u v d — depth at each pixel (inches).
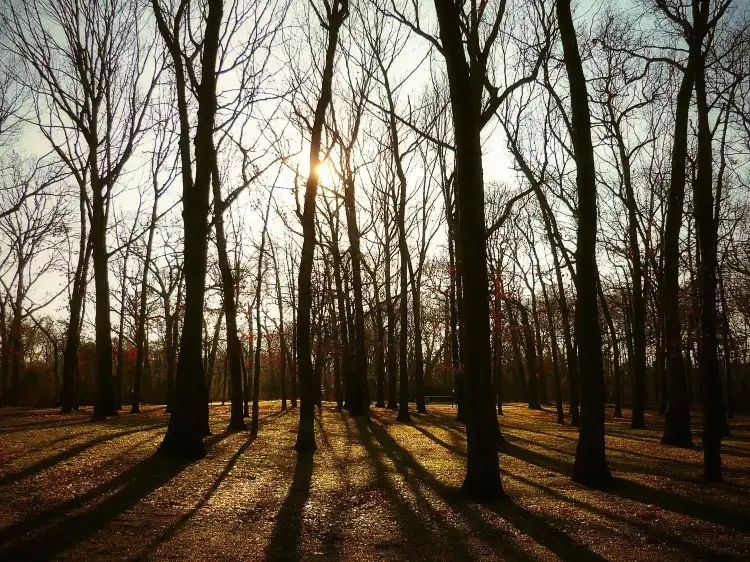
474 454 424.8
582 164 497.0
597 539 325.1
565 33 497.0
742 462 616.1
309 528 337.1
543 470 554.3
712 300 496.4
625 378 2704.2
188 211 564.7
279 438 732.7
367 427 970.7
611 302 1461.6
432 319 1681.8
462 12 553.6
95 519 325.1
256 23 724.7
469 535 327.6
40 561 260.5
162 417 1020.5
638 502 414.9
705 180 510.0
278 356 1699.1
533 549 304.8
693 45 609.9
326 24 665.0
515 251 1685.5
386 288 1346.0
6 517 313.0
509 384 2689.5
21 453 497.7
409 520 356.5
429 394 2476.6
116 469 455.5
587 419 489.4
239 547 297.6
